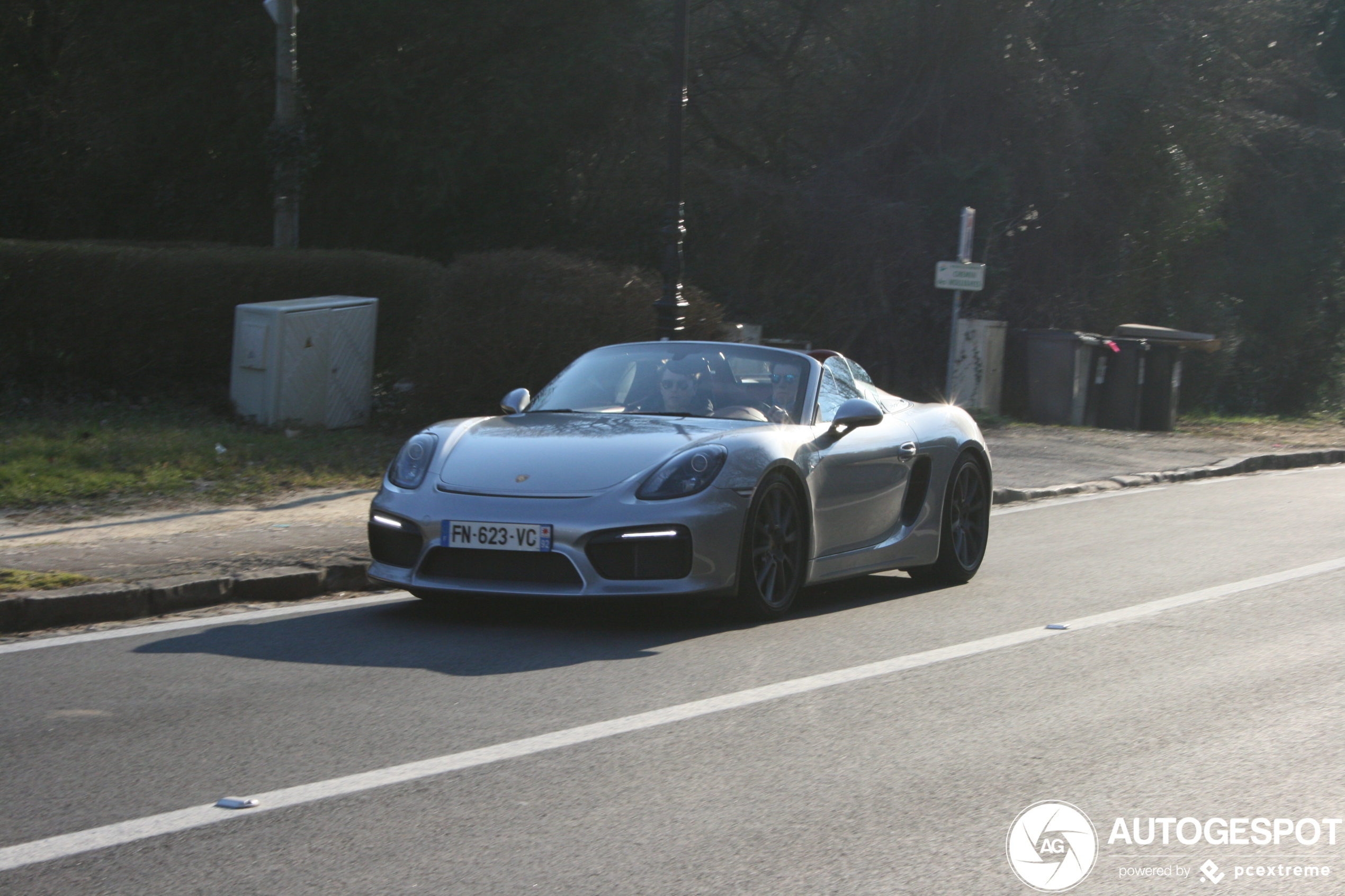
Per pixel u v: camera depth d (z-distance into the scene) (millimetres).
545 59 20688
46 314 13008
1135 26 22766
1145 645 6215
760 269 21984
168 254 13656
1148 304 24500
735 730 4660
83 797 3859
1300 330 28375
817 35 22859
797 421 7000
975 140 21828
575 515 6016
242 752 4309
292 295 14734
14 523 8797
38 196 21219
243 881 3254
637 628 6391
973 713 4938
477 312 13734
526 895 3201
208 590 6883
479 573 6176
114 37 20359
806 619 6750
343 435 13188
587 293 13680
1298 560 9016
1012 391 20266
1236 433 20844
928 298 20672
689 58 22375
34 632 6180
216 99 20625
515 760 4266
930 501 7785
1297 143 27422
